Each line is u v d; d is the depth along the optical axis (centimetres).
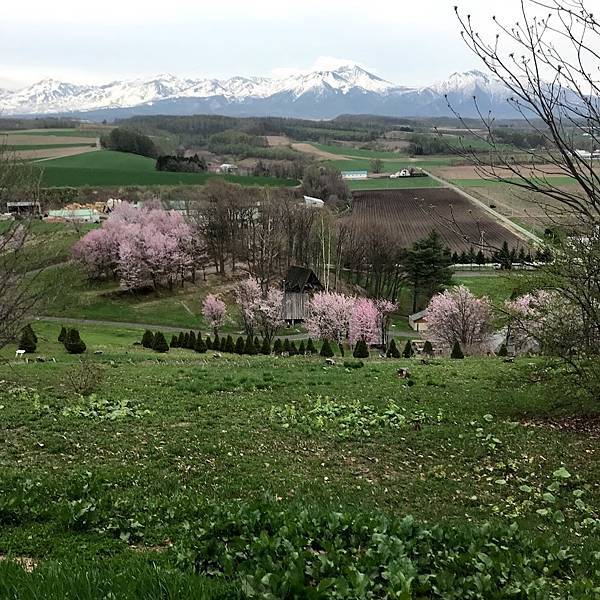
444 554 832
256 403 2253
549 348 1975
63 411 2011
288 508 1000
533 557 894
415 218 11725
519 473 1620
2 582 641
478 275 9288
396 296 8988
